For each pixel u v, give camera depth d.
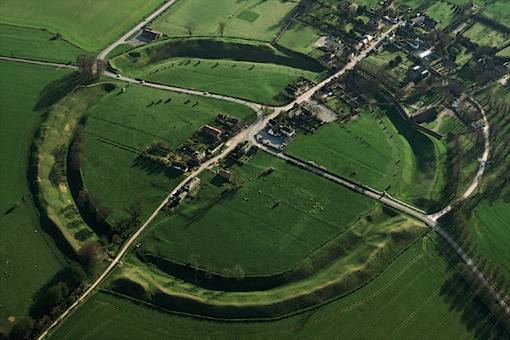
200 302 194.50
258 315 193.00
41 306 188.88
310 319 193.62
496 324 194.75
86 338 183.75
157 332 187.62
